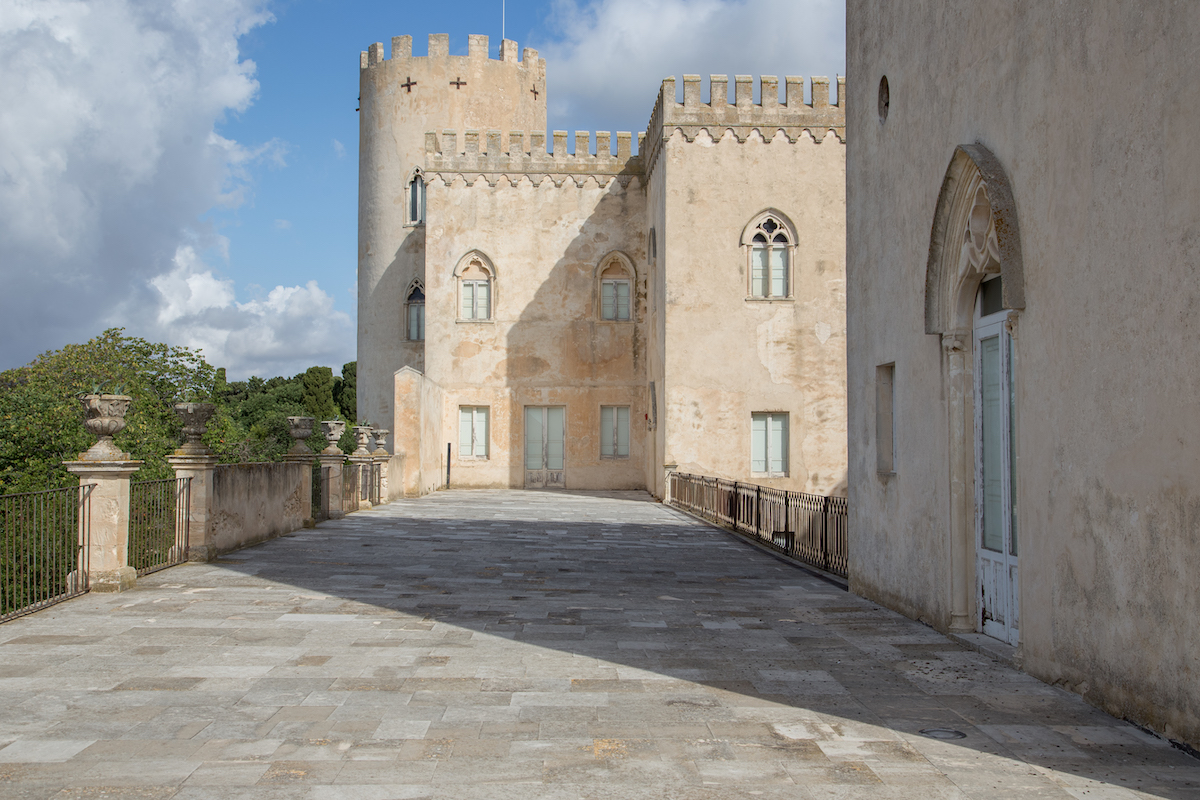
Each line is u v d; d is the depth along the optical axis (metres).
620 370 35.75
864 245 11.62
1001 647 8.12
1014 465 8.16
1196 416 5.31
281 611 9.77
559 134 36.16
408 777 4.95
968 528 8.95
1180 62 5.42
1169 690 5.62
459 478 35.62
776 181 29.94
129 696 6.44
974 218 8.54
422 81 41.16
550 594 11.25
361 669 7.30
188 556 13.39
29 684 6.73
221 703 6.30
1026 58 7.29
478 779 4.93
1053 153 6.88
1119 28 6.02
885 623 9.64
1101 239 6.26
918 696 6.74
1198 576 5.33
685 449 29.44
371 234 41.66
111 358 25.06
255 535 15.98
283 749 5.38
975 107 8.26
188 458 13.40
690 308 29.72
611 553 15.73
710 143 29.95
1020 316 7.45
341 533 18.12
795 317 29.78
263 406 60.25
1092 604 6.45
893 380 10.98
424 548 15.84
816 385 29.73
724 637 8.82
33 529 9.92
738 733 5.81
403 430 30.14
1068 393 6.72
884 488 10.77
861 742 5.67
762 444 29.81
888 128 10.73
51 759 5.17
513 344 35.81
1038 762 5.32
